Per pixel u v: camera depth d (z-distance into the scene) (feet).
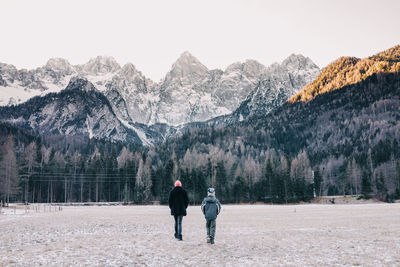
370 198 496.23
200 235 85.05
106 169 556.51
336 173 626.23
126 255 54.49
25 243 68.18
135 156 625.41
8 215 192.65
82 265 46.16
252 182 543.80
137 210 279.49
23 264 46.47
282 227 109.81
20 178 467.52
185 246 64.69
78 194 539.70
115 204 495.82
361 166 587.68
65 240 73.05
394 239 74.02
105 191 548.72
